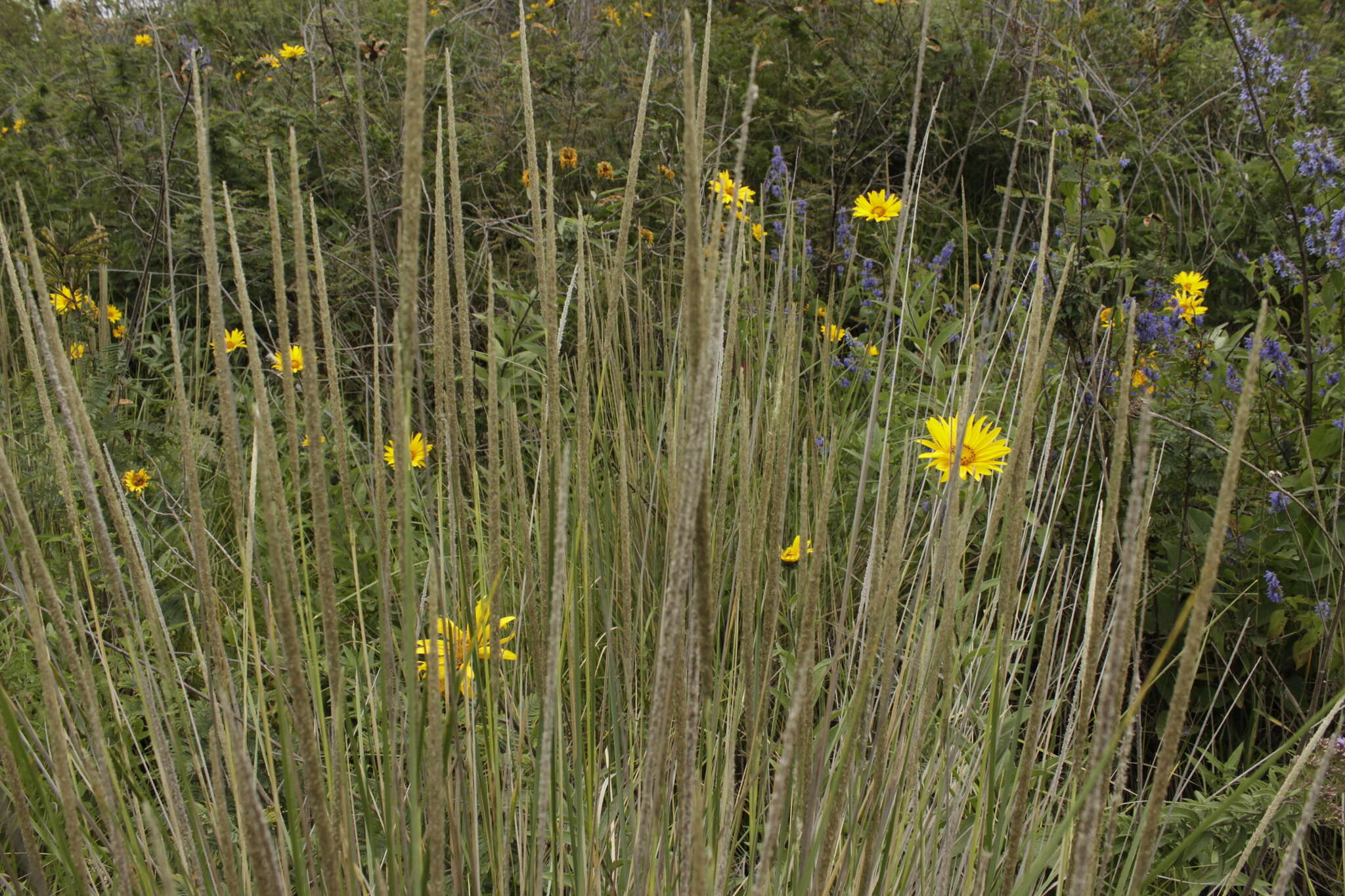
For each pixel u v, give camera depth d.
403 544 0.80
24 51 6.05
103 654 1.11
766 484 1.03
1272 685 2.16
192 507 0.88
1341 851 1.67
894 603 0.98
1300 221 3.12
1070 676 1.46
